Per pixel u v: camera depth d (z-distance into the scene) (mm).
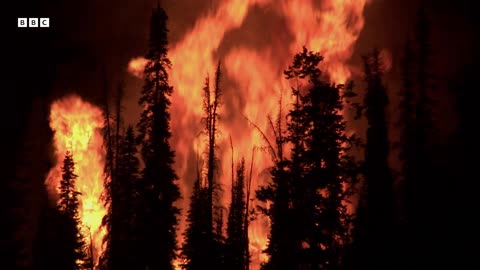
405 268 28672
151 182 39500
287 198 25719
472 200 31344
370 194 29750
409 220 31125
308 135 25469
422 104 33750
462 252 29547
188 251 40406
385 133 31266
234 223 39656
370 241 28516
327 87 25438
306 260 25516
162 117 39781
